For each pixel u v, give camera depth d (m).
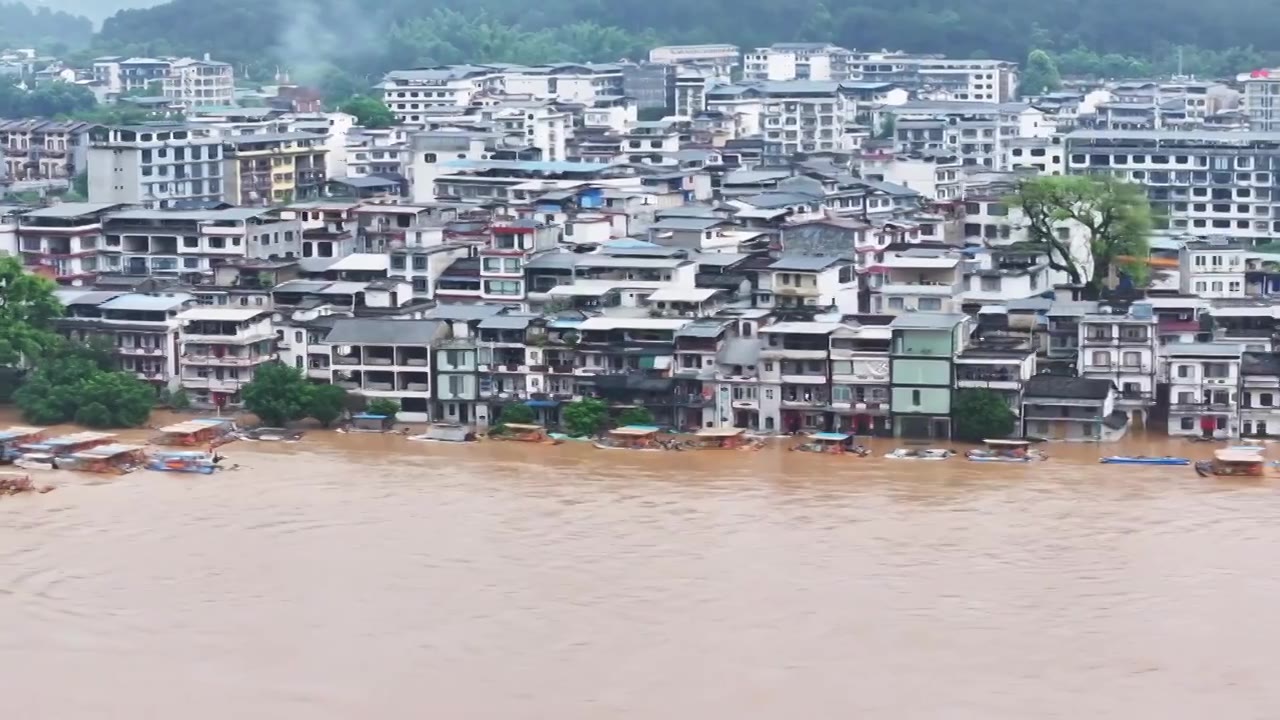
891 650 138.62
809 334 196.25
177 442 195.00
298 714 129.25
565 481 180.75
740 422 199.25
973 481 178.75
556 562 157.25
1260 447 188.88
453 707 130.00
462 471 185.00
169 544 162.75
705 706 129.75
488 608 147.38
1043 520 166.25
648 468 185.12
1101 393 192.25
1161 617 144.25
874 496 174.12
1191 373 193.88
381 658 138.25
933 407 193.25
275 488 179.25
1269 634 141.00
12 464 188.00
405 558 158.62
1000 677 134.00
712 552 159.12
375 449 194.12
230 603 149.00
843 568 154.88
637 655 138.12
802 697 131.00
